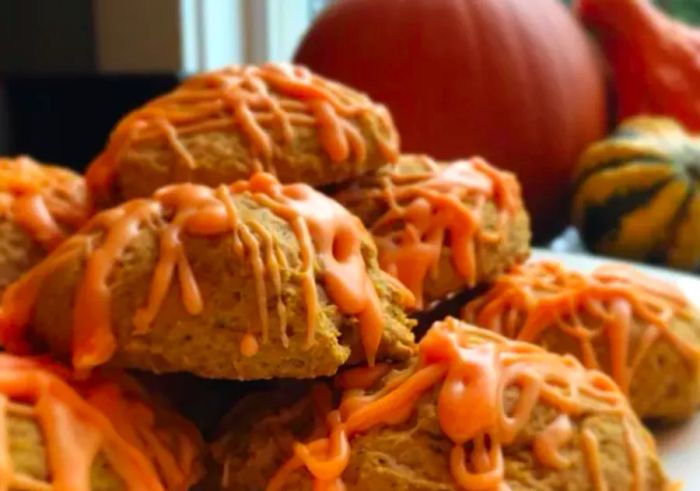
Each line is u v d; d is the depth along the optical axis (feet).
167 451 0.65
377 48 1.37
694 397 0.85
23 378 0.61
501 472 0.62
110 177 0.82
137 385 0.68
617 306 0.85
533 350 0.70
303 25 1.90
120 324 0.63
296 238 0.67
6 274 0.80
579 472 0.64
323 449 0.65
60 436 0.59
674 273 1.14
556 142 1.41
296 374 0.65
